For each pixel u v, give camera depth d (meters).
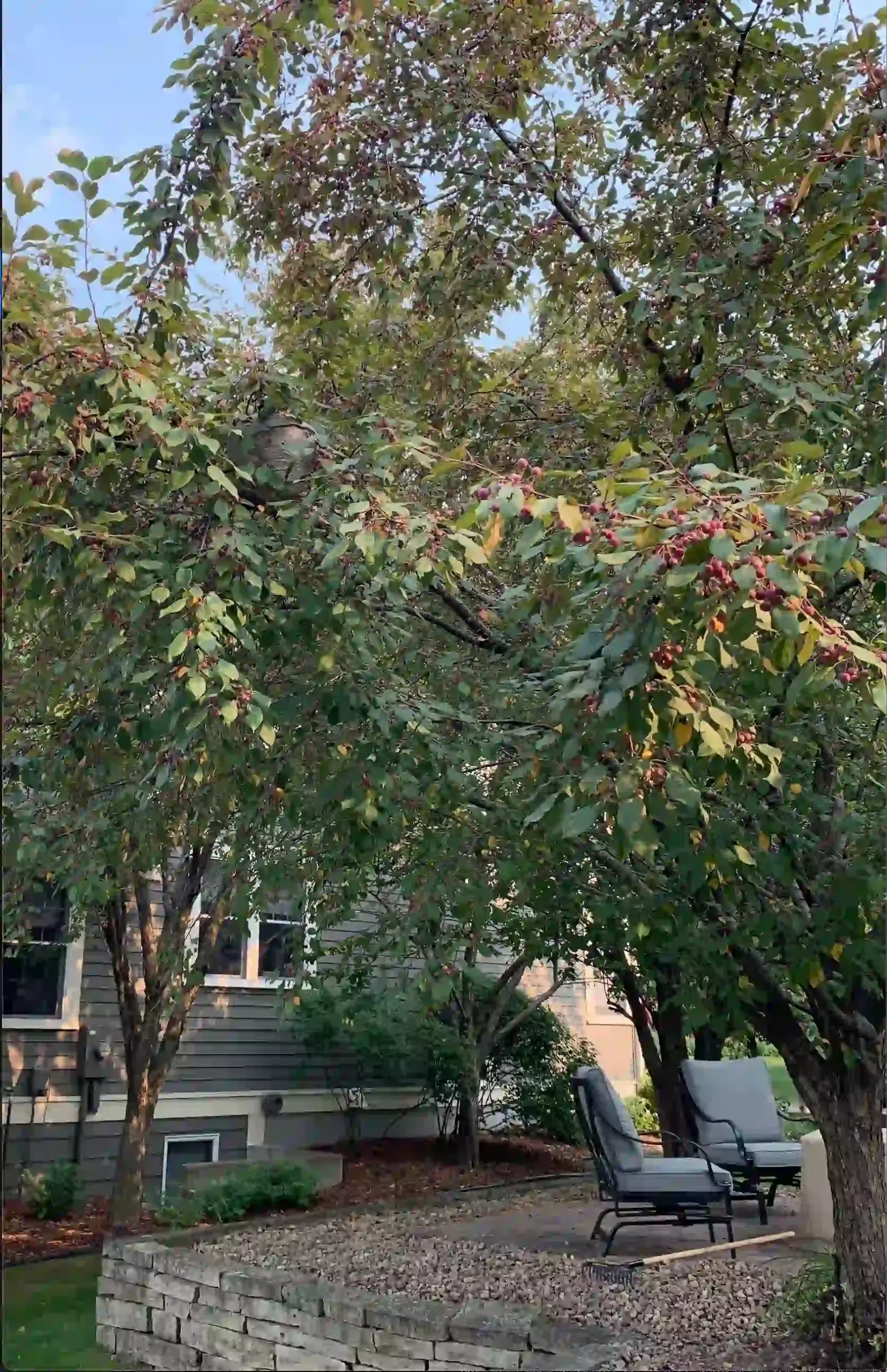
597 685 2.89
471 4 5.66
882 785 4.38
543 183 5.72
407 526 3.78
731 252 4.92
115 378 3.72
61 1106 8.87
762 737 3.88
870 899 3.74
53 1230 7.91
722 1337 4.69
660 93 5.58
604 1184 6.63
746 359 4.72
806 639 2.92
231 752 3.86
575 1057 12.06
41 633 4.66
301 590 3.89
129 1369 5.63
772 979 4.50
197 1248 6.59
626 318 5.55
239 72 4.35
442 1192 9.29
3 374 3.63
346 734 3.99
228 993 10.29
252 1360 5.34
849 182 4.16
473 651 4.82
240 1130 10.20
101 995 9.31
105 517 3.79
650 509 3.10
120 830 5.05
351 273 6.43
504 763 4.37
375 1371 4.85
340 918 5.79
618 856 3.37
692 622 3.03
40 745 4.57
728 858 3.54
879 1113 4.59
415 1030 10.39
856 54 4.50
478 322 6.30
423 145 5.71
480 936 5.14
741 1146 7.51
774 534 2.71
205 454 3.80
